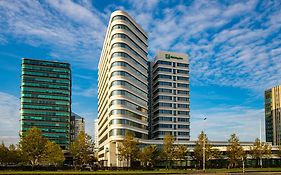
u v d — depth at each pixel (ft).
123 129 433.48
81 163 393.70
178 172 268.00
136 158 367.45
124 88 442.91
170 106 627.05
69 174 210.79
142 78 505.25
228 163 415.85
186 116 633.20
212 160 449.89
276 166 422.82
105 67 529.04
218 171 295.89
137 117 476.95
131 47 467.93
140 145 471.21
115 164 428.56
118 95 437.99
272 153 460.55
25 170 275.39
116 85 440.86
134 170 313.73
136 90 479.00
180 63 647.15
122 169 324.19
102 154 546.67
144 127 499.92
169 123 620.49
